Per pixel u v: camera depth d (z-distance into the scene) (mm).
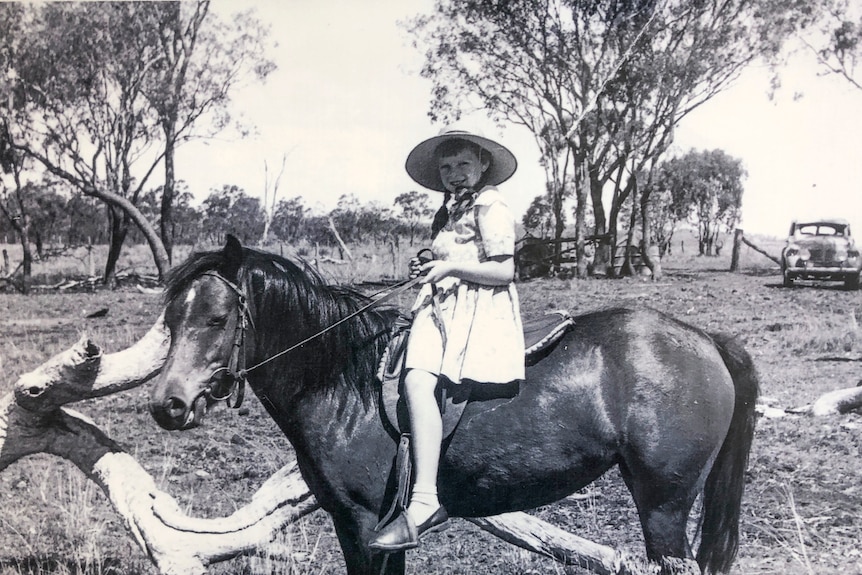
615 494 5273
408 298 9766
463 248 3238
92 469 4258
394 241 11641
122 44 13664
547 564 4293
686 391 3150
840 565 4027
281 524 4227
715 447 3191
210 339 3027
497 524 4113
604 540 4500
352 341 3320
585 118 12727
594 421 3160
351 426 3217
